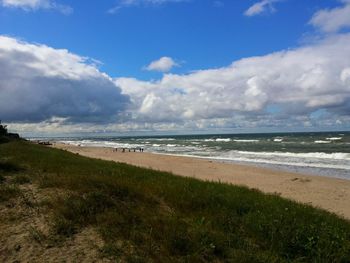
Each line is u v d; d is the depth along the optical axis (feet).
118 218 22.50
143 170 52.19
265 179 81.15
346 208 51.39
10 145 82.02
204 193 33.22
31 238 19.71
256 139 379.14
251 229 24.06
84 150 202.80
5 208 24.43
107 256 18.06
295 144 242.78
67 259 17.69
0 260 17.48
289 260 19.86
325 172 96.68
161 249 19.12
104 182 30.96
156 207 27.20
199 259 18.52
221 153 181.98
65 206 24.07
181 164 117.39
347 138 317.63
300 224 25.21
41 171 39.93
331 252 21.02
